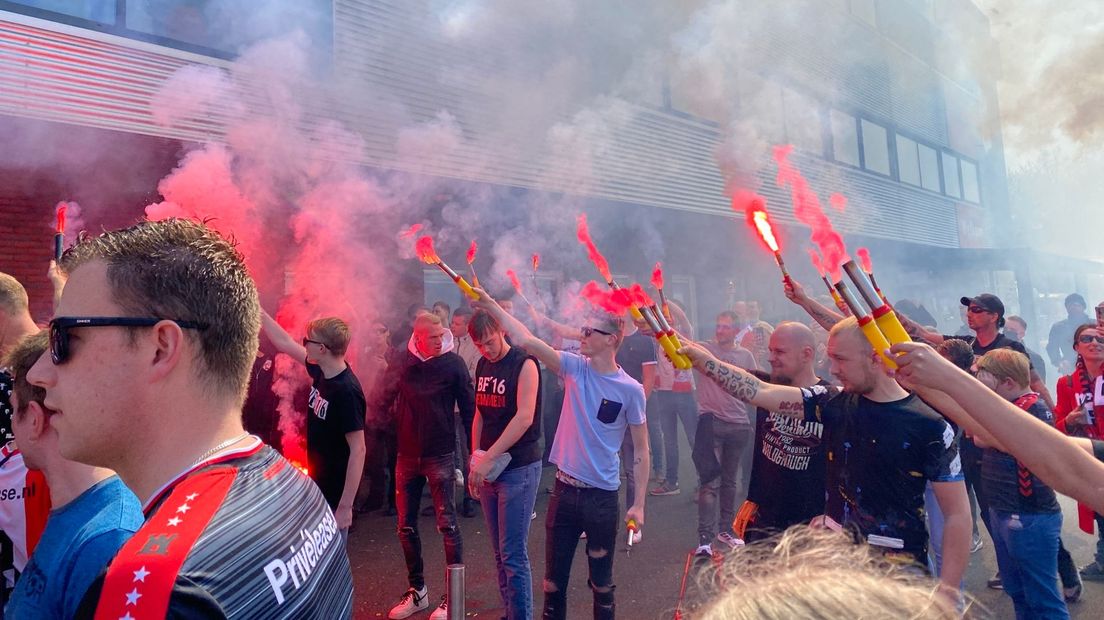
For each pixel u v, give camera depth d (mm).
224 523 824
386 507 5738
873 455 2119
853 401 2242
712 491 4430
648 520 5336
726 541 4508
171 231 994
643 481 2965
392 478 5523
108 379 899
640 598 3818
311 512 1028
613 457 2908
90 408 900
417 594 3695
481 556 4559
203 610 736
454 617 1865
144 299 907
